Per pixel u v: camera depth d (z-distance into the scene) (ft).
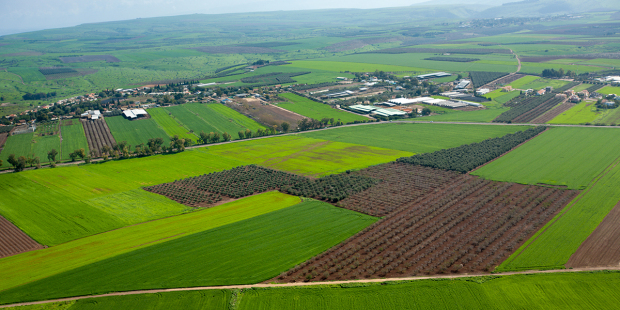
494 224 364.38
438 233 348.79
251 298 269.64
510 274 287.28
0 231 390.83
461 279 282.77
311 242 341.82
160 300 270.26
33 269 318.04
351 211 403.54
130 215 414.62
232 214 405.18
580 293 265.13
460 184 467.52
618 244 322.75
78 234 378.12
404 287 276.41
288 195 456.04
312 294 272.10
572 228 351.46
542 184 454.81
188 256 325.01
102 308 265.13
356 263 307.78
